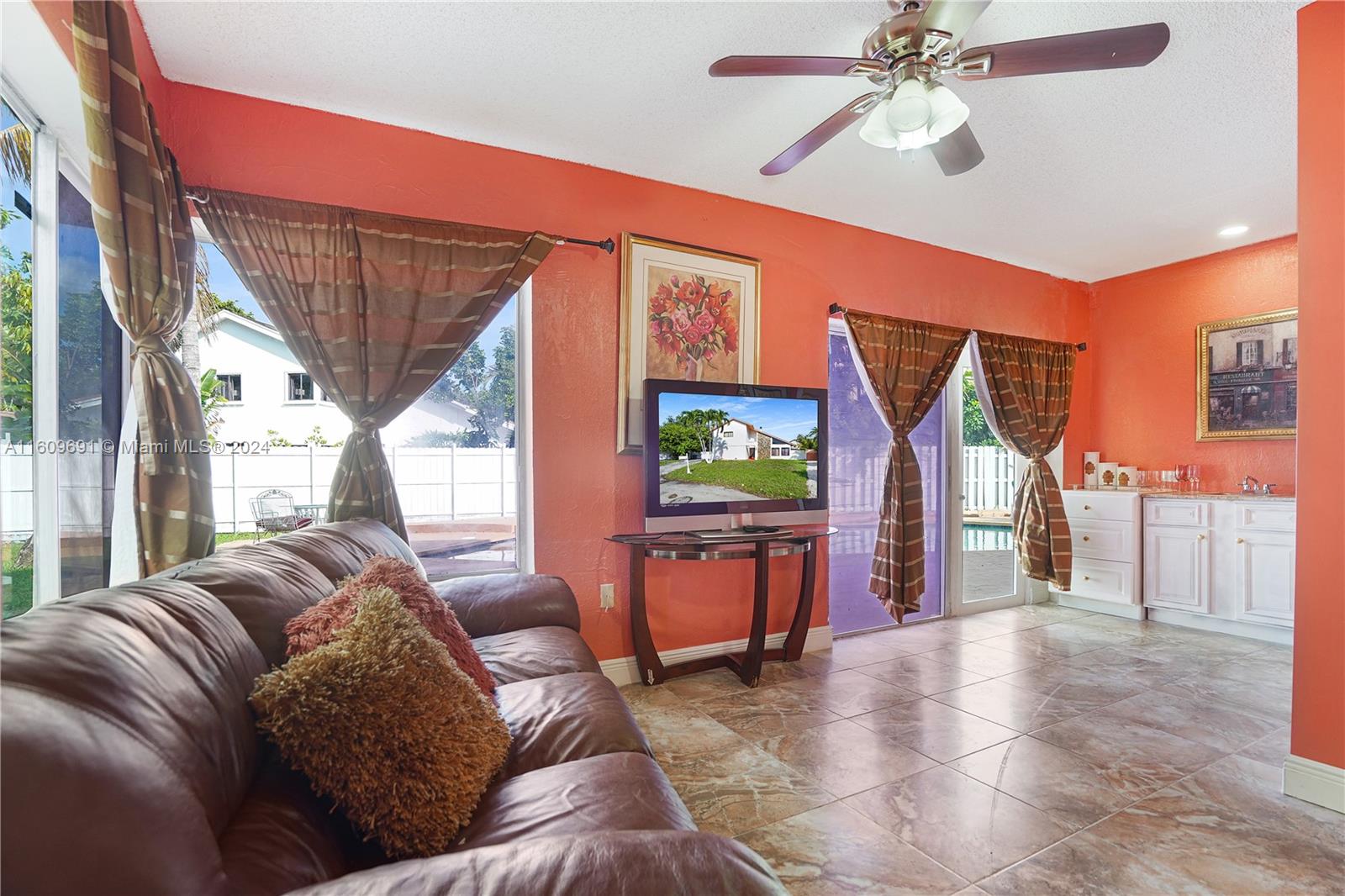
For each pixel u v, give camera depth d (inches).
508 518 117.5
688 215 127.3
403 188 103.0
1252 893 61.7
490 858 27.5
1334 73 75.5
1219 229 148.6
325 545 67.3
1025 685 118.7
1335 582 76.3
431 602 64.9
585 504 117.6
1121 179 122.3
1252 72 87.8
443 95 94.5
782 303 137.8
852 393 160.9
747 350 132.6
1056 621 167.3
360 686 40.6
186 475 69.1
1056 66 67.0
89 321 76.9
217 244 89.0
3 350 61.8
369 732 39.4
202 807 27.8
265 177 93.9
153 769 25.4
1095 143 108.0
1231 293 163.3
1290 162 114.9
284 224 92.7
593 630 118.6
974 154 83.9
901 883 62.8
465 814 43.0
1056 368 178.1
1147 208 136.3
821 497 133.8
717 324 129.0
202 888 25.0
